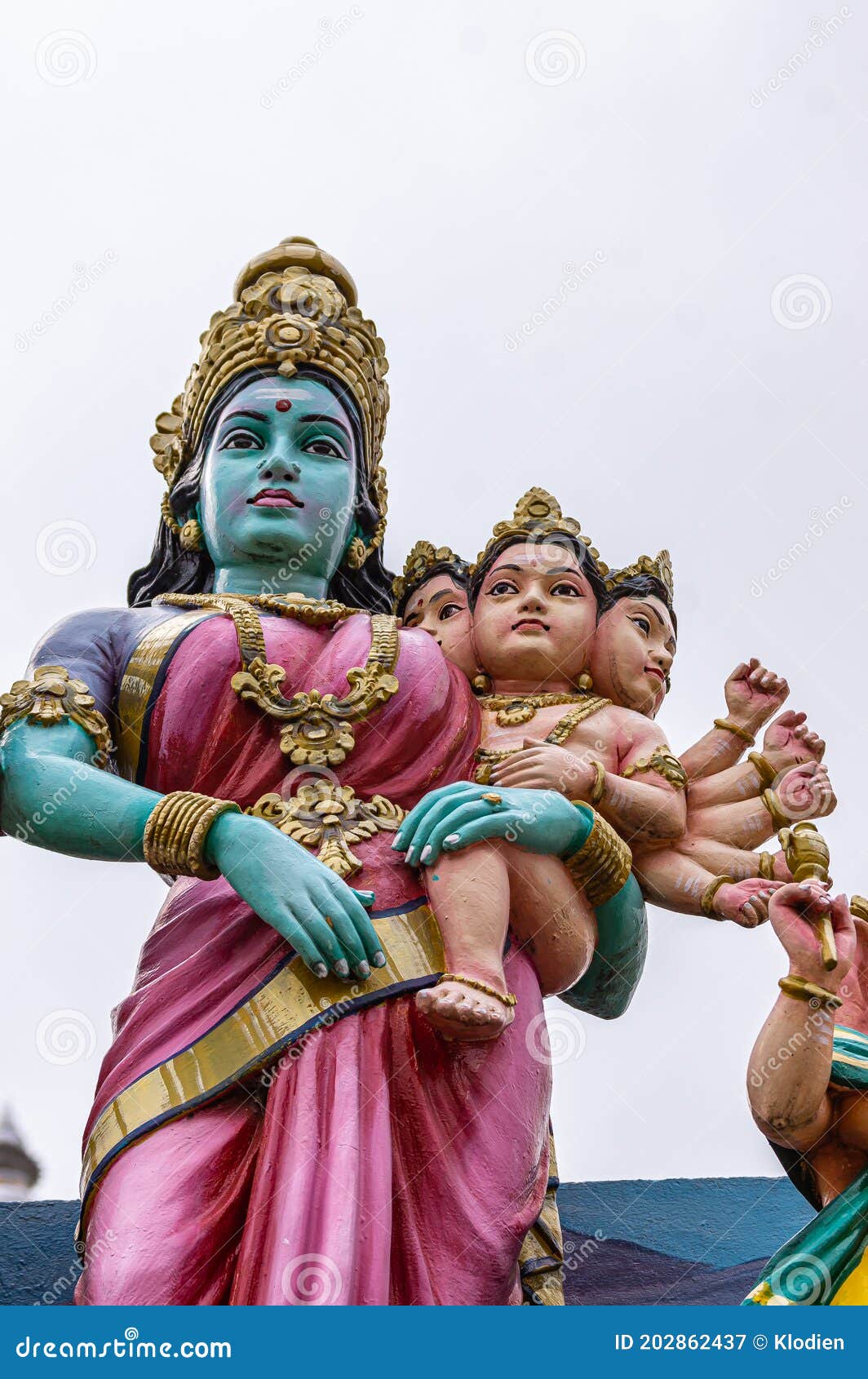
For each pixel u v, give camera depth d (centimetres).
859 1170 601
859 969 634
